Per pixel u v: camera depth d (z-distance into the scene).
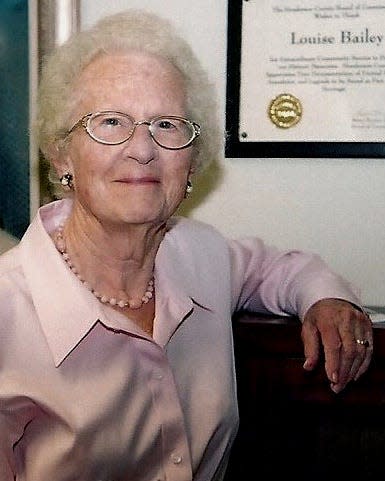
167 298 1.06
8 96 1.40
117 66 0.93
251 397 1.16
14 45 1.39
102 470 1.00
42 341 0.97
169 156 0.94
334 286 1.14
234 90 1.41
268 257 1.24
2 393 0.94
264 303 1.22
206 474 1.12
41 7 1.38
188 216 1.44
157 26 0.98
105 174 0.93
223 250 1.19
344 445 1.18
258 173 1.43
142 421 1.02
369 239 1.42
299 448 1.18
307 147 1.40
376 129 1.39
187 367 1.07
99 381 0.99
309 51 1.39
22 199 1.42
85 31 0.98
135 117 0.92
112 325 0.98
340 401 1.12
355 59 1.38
